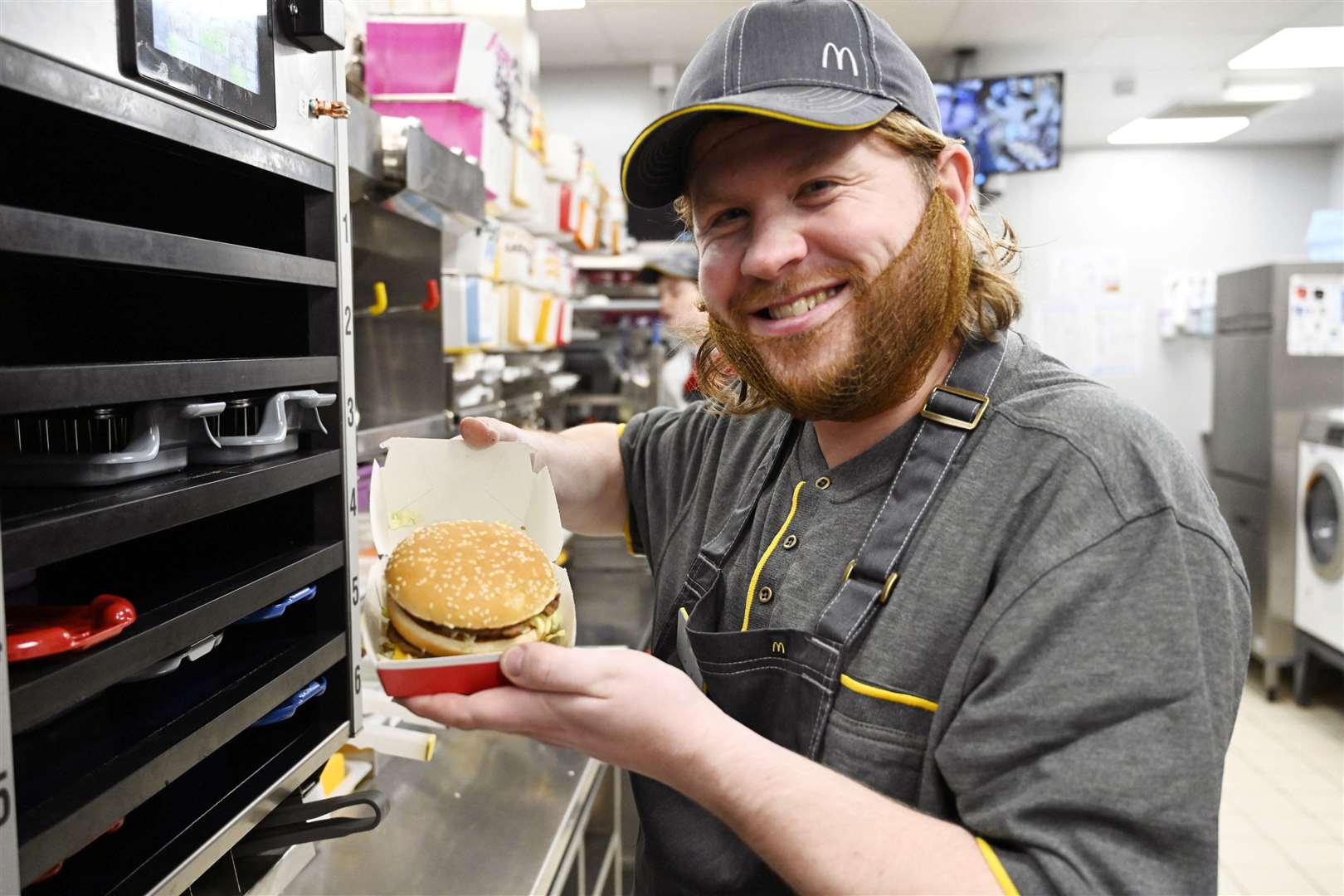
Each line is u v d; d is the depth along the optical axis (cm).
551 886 122
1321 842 294
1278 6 436
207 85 72
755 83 79
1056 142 493
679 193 96
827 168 77
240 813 81
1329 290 406
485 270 213
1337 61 507
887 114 78
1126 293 699
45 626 61
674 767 72
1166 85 551
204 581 81
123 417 80
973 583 78
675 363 406
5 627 54
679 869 94
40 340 85
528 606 85
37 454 69
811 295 80
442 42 187
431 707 77
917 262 79
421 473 103
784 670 86
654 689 73
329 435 96
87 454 69
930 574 80
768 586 93
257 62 79
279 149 83
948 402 85
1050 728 67
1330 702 416
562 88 567
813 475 95
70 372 58
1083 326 704
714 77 81
